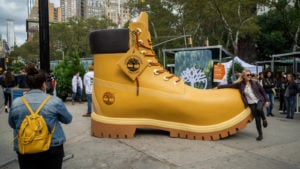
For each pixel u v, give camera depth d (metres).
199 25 30.58
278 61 21.58
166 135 7.04
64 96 15.26
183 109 6.58
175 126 6.76
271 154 5.65
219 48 13.76
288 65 25.19
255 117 6.70
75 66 15.48
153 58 7.08
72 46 54.72
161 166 5.03
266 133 7.45
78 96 15.20
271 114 11.07
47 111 3.20
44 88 3.43
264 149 5.98
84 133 7.46
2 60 38.66
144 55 6.86
